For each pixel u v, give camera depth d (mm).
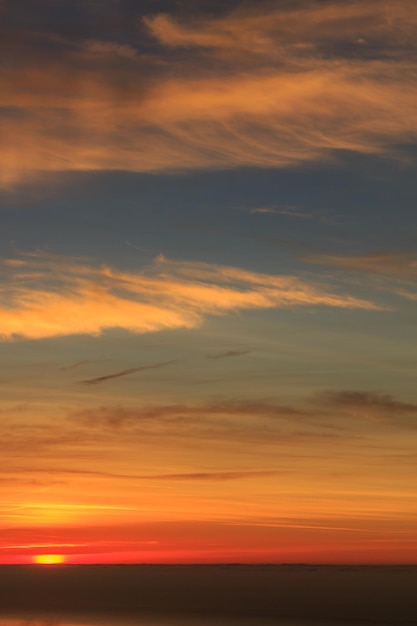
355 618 115875
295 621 111812
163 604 139125
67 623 114000
